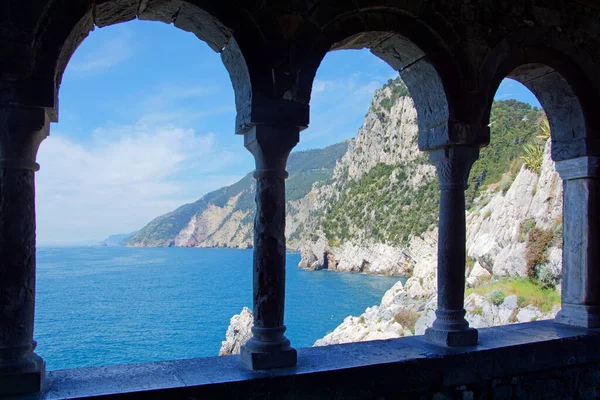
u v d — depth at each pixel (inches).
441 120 209.0
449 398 185.9
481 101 211.5
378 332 891.4
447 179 209.8
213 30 177.0
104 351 1449.3
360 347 196.7
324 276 2878.9
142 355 1395.2
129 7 167.8
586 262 241.1
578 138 243.9
